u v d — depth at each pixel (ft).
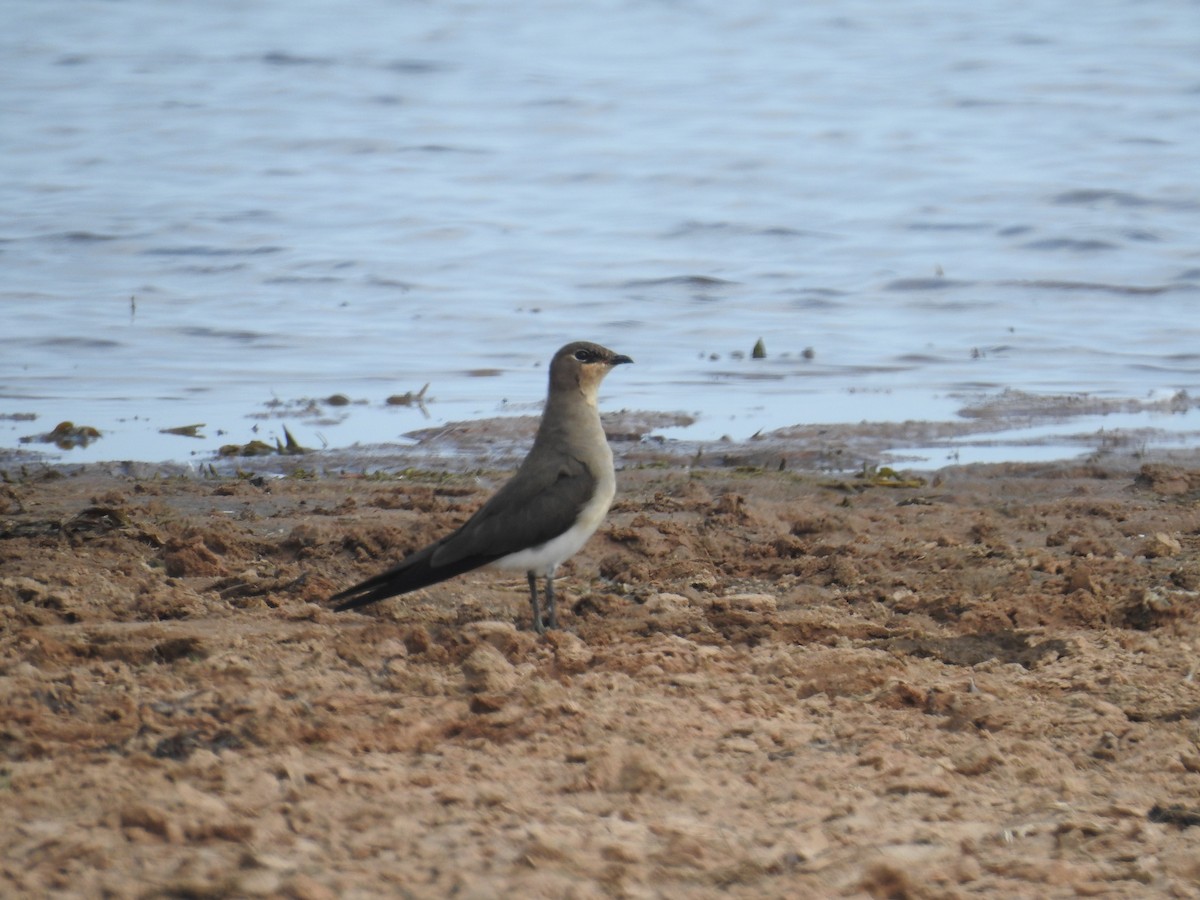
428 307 84.28
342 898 20.29
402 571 33.78
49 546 41.42
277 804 23.41
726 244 98.07
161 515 45.68
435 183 112.98
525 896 20.66
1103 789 26.86
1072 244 97.35
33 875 20.42
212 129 130.62
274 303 84.69
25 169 116.78
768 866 22.41
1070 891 22.54
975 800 26.02
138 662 31.58
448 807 23.89
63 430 60.70
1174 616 36.86
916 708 30.68
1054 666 33.55
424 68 156.35
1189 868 23.39
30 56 162.91
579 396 35.04
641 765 25.58
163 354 74.69
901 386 70.08
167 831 22.06
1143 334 80.12
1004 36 173.27
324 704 28.35
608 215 104.78
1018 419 64.34
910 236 99.40
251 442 58.85
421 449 58.90
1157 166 115.14
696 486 50.90
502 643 32.63
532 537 34.01
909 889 21.98
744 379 71.41
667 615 36.42
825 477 54.80
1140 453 58.44
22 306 82.58
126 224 100.27
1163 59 157.58
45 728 26.45
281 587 38.17
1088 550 43.45
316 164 119.34
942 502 51.03
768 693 30.96
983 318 83.35
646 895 21.24
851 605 38.34
